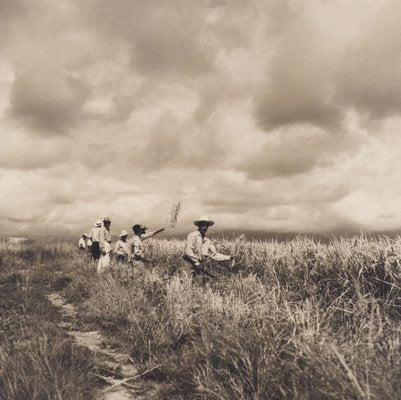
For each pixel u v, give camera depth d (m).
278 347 4.14
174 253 14.37
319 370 3.43
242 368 3.98
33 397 3.54
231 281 7.69
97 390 4.21
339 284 6.31
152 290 7.87
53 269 15.09
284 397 3.46
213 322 5.28
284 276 7.57
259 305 5.30
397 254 5.89
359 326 4.78
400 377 3.28
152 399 4.14
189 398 4.14
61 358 4.59
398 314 5.03
